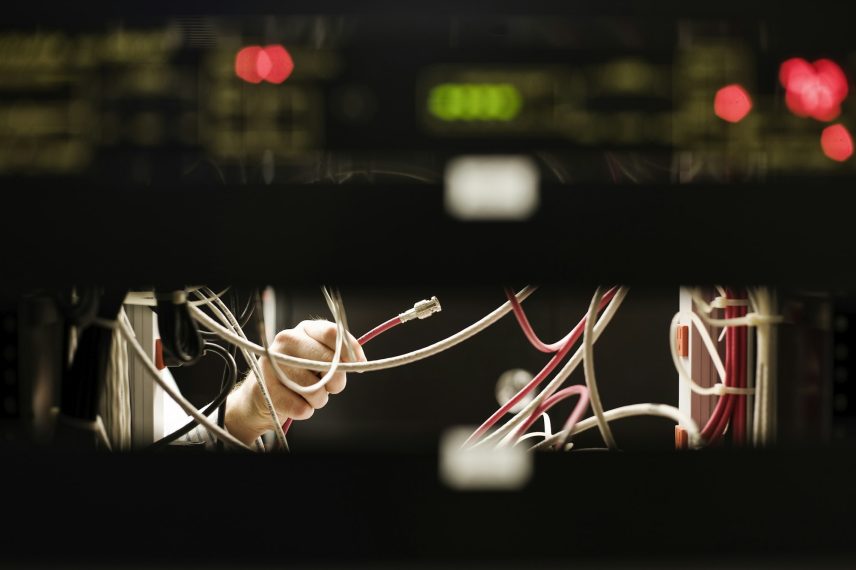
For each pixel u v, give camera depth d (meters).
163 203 0.41
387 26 0.40
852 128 0.41
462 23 0.40
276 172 0.41
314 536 0.42
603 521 0.42
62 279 0.41
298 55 0.40
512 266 0.41
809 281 0.41
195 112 0.40
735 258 0.41
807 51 0.41
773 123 0.41
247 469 0.41
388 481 0.42
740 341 0.61
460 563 0.42
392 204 0.41
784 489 0.42
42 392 0.50
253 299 0.62
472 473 0.42
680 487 0.42
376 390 1.20
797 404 0.54
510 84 0.40
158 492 0.41
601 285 0.41
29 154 0.40
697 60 0.41
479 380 1.21
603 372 1.12
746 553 0.42
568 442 0.61
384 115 0.40
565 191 0.41
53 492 0.41
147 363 0.52
